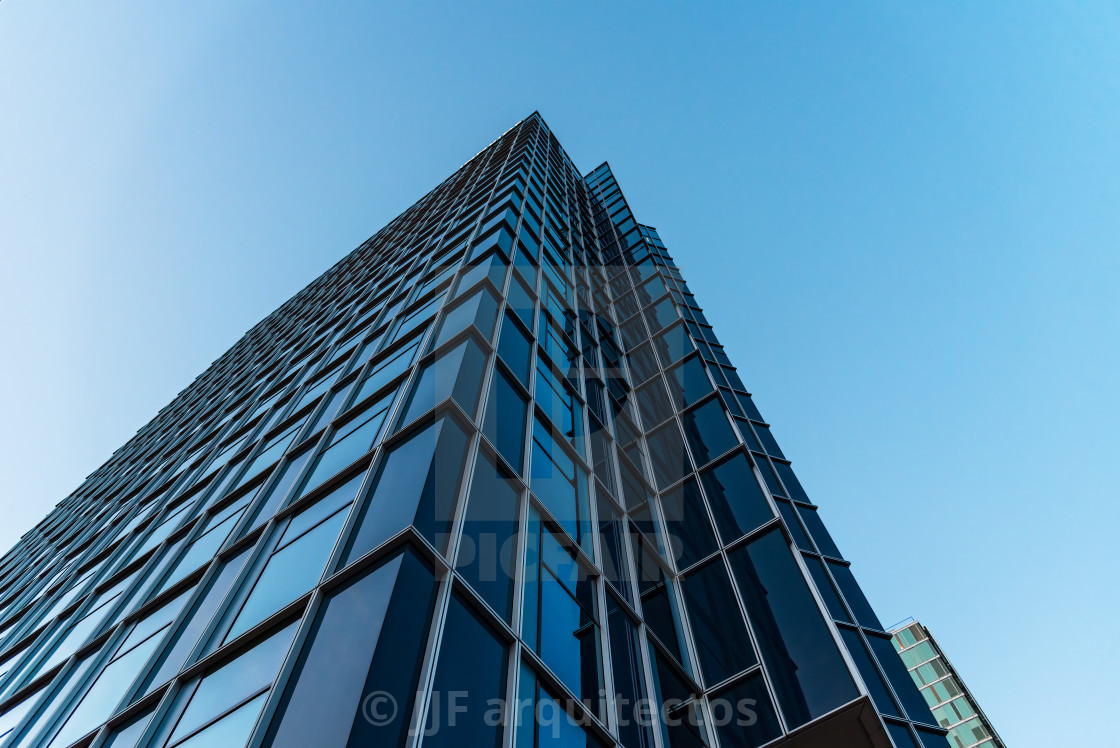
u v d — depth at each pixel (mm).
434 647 7621
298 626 8336
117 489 31969
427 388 12820
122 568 17000
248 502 14344
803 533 16312
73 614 16516
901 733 11602
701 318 30094
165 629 11383
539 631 9945
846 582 15414
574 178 52406
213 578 12055
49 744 10664
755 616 14016
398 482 10266
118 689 10750
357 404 14773
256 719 7230
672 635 13867
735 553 15719
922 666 86500
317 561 9672
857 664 12500
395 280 27500
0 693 14320
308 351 27266
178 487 21188
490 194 31906
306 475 13320
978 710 79250
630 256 37625
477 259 20359
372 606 7820
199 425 30297
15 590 25594
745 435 20062
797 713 11852
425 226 36594
